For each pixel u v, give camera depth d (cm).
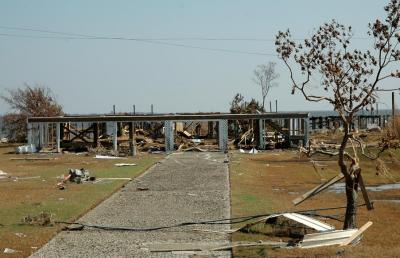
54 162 3694
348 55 1429
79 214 1708
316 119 6781
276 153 4297
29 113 6125
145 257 1211
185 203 1934
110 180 2589
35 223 1555
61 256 1221
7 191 2233
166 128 4612
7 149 5128
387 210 1894
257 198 2066
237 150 4612
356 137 1448
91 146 4725
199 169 3117
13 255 1220
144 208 1838
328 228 1420
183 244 1316
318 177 2870
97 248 1295
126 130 5250
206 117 4581
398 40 1430
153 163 3528
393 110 4231
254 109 5506
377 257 1170
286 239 1372
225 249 1273
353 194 1430
